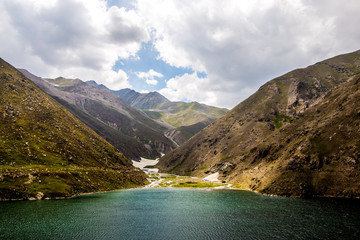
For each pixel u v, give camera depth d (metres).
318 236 58.81
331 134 133.75
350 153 115.31
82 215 83.56
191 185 195.50
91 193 133.50
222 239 60.31
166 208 101.56
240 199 120.38
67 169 140.38
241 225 71.56
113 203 110.44
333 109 155.62
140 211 95.00
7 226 66.75
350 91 154.50
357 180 104.94
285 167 139.62
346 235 58.59
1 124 151.38
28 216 77.69
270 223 72.19
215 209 97.94
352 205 89.50
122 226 72.25
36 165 130.75
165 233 65.69
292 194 118.19
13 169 114.94
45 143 159.75
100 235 63.06
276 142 188.75
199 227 71.12
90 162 178.12
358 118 126.00
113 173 183.62
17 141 143.50
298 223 70.31
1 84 197.62
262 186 142.62
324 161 123.81
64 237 60.06
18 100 191.88
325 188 112.00
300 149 141.12
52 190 112.62
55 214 82.25
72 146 180.00
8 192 100.06
